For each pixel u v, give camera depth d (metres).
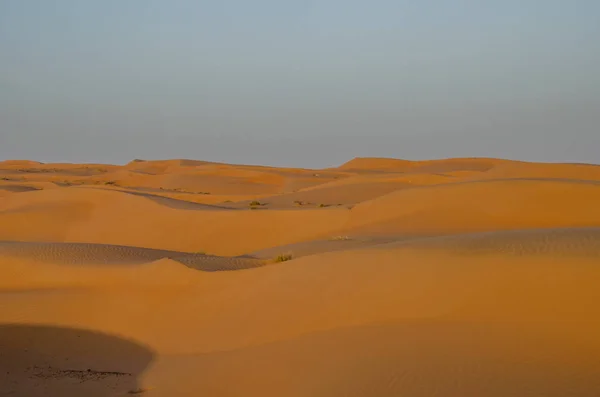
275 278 15.42
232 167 133.00
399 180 76.44
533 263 10.94
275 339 12.34
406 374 8.84
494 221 30.33
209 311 15.27
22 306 17.55
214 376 11.41
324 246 25.69
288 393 9.58
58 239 45.62
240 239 38.91
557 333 9.14
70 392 12.16
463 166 141.38
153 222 44.09
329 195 69.69
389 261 13.41
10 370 13.58
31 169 162.25
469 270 11.51
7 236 46.41
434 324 10.45
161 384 11.86
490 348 9.13
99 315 16.73
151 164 167.38
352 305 12.17
